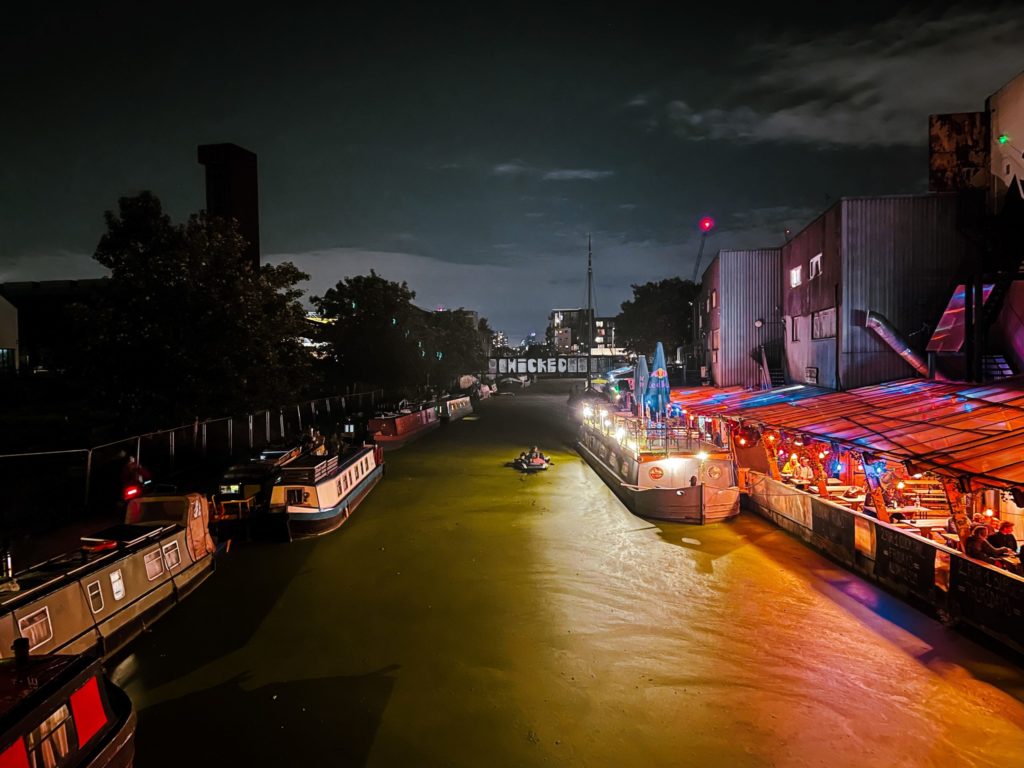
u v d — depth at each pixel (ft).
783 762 26.61
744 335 108.47
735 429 69.31
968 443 40.45
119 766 22.93
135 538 42.19
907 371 68.95
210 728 29.84
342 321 163.43
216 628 40.45
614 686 32.83
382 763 27.14
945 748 27.20
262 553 55.26
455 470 95.09
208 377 76.02
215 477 73.51
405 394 178.60
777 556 52.03
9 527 54.08
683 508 62.44
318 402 132.67
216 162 103.19
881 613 40.22
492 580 48.24
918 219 68.39
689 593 44.78
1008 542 38.58
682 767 26.45
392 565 52.01
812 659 34.88
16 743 18.98
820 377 79.46
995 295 57.98
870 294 69.36
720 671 34.04
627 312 224.53
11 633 29.89
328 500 61.93
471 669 34.88
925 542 39.75
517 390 275.80
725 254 108.99
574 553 54.34
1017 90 57.41
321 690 32.99
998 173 60.08
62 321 77.51
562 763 26.91
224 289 77.66
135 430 75.61
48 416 91.86
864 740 27.89
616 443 81.92
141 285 71.51
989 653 34.55
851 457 60.95
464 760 27.25
